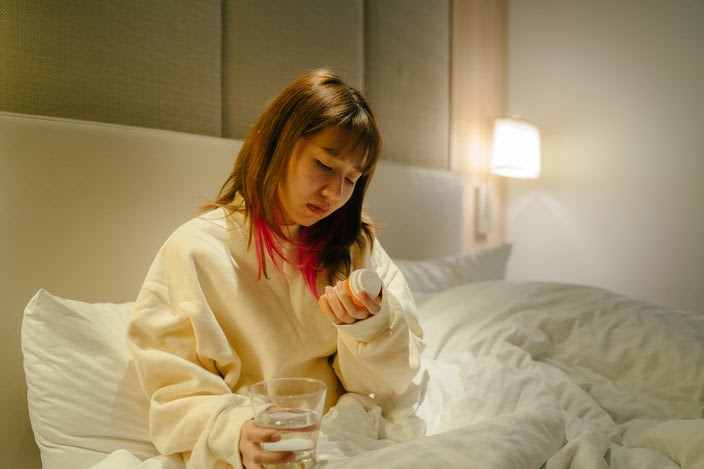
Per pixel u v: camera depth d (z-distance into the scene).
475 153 2.51
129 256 1.14
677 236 2.41
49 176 1.02
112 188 1.11
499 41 2.70
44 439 0.86
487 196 2.57
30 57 1.05
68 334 0.88
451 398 1.08
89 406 0.86
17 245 0.98
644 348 1.29
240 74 1.45
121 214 1.12
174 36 1.28
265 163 0.91
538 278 2.71
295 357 0.97
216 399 0.80
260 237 0.96
